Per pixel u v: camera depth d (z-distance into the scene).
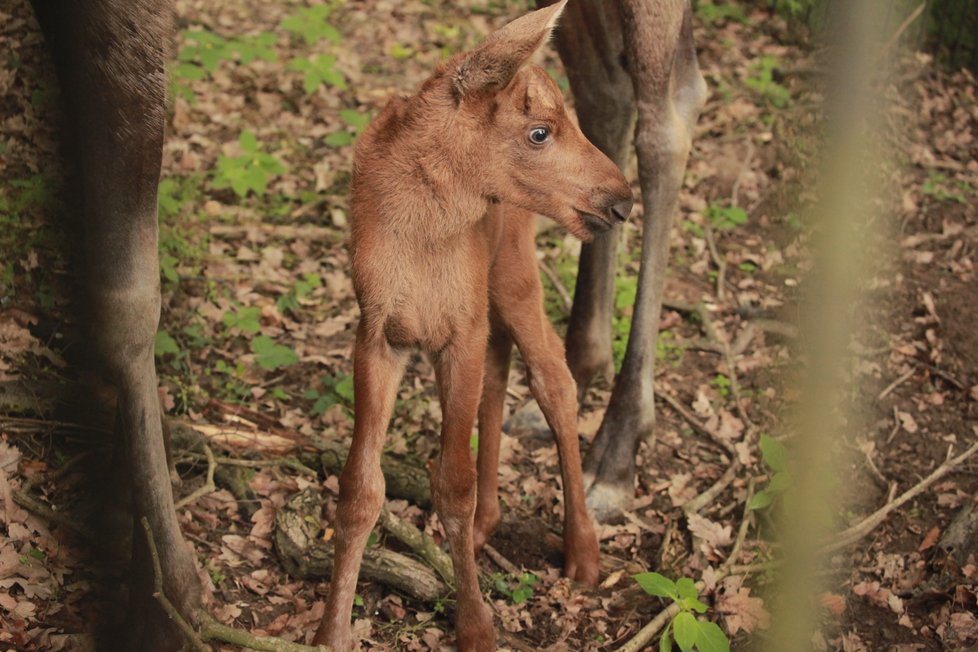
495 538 8.66
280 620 7.53
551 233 12.60
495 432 8.15
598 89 9.28
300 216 12.42
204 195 12.36
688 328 11.55
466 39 16.45
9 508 7.60
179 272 11.03
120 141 5.96
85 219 6.14
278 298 11.08
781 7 17.58
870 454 9.55
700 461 9.77
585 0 8.88
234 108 13.95
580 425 9.98
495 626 7.78
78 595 7.23
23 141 10.00
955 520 8.73
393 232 6.71
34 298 9.24
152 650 6.78
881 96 4.76
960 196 13.54
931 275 12.10
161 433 6.71
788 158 12.86
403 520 8.30
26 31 10.69
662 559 8.53
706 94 9.20
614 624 7.98
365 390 6.80
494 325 7.92
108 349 6.30
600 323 9.98
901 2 14.14
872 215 11.15
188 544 7.72
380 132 6.84
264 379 10.01
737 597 7.97
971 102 15.73
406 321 6.80
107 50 5.80
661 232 8.89
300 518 8.15
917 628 8.06
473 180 6.71
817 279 3.54
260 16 16.12
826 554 8.32
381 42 16.08
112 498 7.48
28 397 8.45
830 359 3.70
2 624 6.86
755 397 10.30
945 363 10.88
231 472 8.70
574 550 8.28
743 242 12.98
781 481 8.61
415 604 7.90
